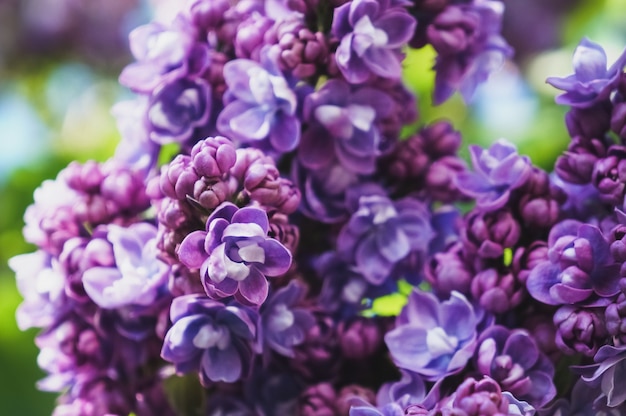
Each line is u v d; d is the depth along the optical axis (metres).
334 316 0.36
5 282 0.50
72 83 0.62
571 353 0.32
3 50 0.62
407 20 0.35
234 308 0.33
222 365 0.34
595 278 0.32
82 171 0.36
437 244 0.37
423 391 0.34
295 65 0.34
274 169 0.32
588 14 0.61
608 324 0.32
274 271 0.31
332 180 0.36
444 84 0.37
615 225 0.33
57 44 0.62
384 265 0.36
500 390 0.31
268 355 0.35
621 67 0.33
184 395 0.36
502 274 0.34
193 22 0.36
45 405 0.48
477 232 0.34
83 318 0.36
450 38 0.36
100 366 0.36
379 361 0.36
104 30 0.62
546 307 0.34
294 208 0.33
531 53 0.62
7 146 0.54
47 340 0.37
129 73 0.36
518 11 0.62
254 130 0.35
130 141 0.37
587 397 0.33
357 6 0.34
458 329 0.34
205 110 0.35
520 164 0.34
